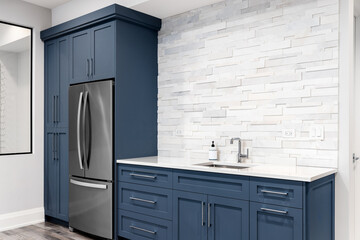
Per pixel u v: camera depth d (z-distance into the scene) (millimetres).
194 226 2719
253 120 3008
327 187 2449
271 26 2908
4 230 3758
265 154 2930
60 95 3928
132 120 3463
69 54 3807
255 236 2352
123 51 3381
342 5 2551
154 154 3715
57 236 3559
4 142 3863
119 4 3510
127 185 3229
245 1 3074
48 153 4098
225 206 2531
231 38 3164
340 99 2553
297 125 2754
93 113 3443
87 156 3494
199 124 3395
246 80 3057
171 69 3643
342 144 2541
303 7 2734
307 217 2127
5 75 3895
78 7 3955
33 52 4117
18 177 3943
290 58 2797
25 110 4059
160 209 2969
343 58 2541
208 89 3324
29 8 4078
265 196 2307
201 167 2650
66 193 3820
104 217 3346
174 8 3418
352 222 2639
